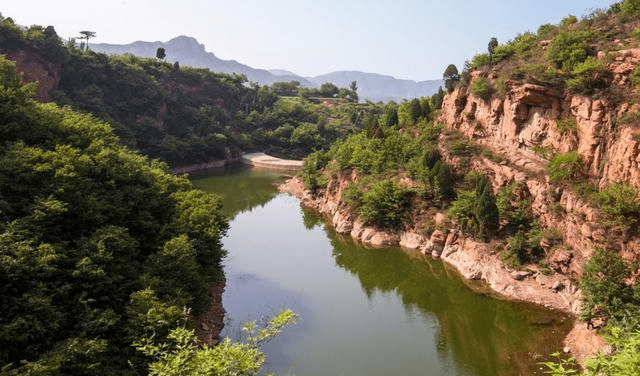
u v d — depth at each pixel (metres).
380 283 44.84
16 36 94.75
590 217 35.56
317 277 46.34
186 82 154.62
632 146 33.59
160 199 36.44
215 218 39.16
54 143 32.09
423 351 31.64
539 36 53.81
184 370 12.84
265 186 100.00
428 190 54.09
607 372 9.59
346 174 69.94
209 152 127.69
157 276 27.33
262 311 37.34
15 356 19.52
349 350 31.66
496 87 51.72
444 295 41.38
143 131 115.38
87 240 25.59
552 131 44.19
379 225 56.97
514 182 45.78
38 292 20.97
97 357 20.78
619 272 29.83
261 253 53.97
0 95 31.62
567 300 36.50
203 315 32.97
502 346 31.86
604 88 39.09
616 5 47.16
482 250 44.50
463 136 57.47
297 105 170.25
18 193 25.83
